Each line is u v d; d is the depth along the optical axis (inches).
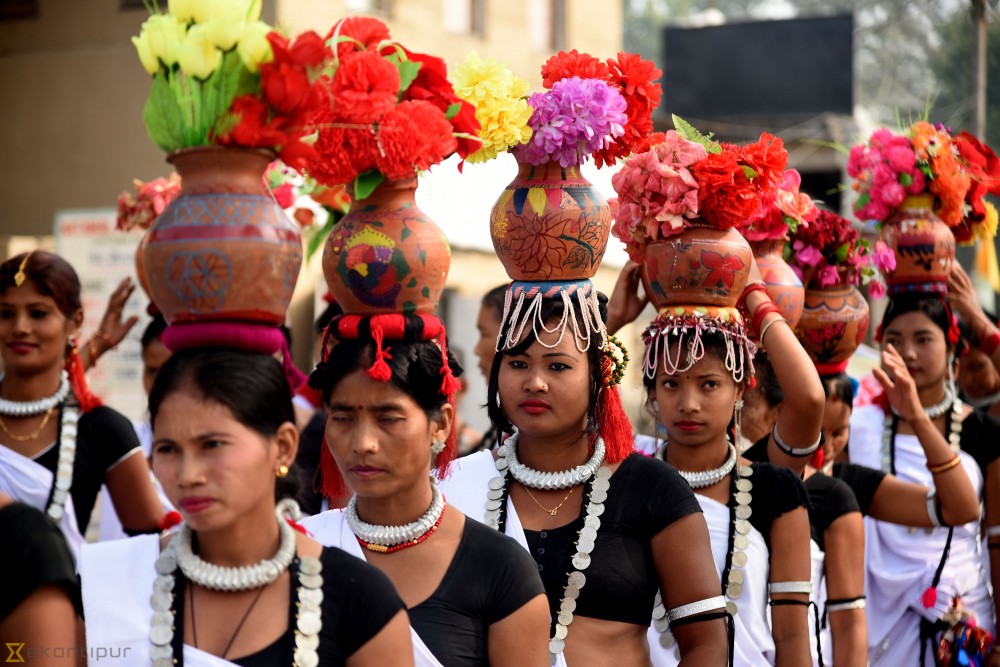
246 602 216.1
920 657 484.4
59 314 416.5
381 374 248.2
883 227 494.9
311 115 233.0
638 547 301.3
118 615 215.3
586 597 297.3
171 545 221.5
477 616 258.2
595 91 307.6
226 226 215.9
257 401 212.2
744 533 346.9
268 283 218.8
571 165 310.5
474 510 312.0
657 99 333.1
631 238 358.3
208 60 219.9
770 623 357.7
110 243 852.6
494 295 449.1
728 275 343.9
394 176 255.6
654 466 309.7
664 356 346.6
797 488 352.2
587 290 308.5
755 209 345.1
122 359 835.4
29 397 419.5
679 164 342.0
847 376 442.9
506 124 298.0
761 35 1412.4
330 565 222.1
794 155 1300.4
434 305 267.9
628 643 298.5
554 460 309.1
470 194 705.6
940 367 494.3
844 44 1387.8
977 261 823.1
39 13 916.6
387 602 220.8
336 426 258.7
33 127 919.7
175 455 211.9
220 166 221.6
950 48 1519.4
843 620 393.1
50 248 880.3
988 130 1461.6
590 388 307.4
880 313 1090.7
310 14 855.7
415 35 994.1
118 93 897.5
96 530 613.0
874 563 494.3
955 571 485.7
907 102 1553.9
